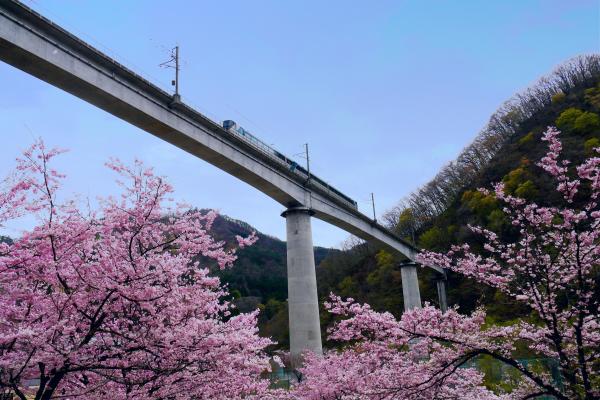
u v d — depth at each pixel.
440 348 9.73
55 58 18.09
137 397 7.59
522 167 49.69
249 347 8.90
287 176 31.81
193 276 8.90
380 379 9.82
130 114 21.84
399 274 72.25
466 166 93.94
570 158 42.56
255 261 97.94
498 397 11.16
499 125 96.19
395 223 105.31
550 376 10.00
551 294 9.04
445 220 71.94
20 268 7.78
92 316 8.23
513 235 42.69
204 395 8.67
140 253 8.85
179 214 9.47
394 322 9.67
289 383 19.28
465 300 56.25
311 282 30.53
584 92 73.81
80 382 8.53
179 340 7.90
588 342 8.83
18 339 6.81
